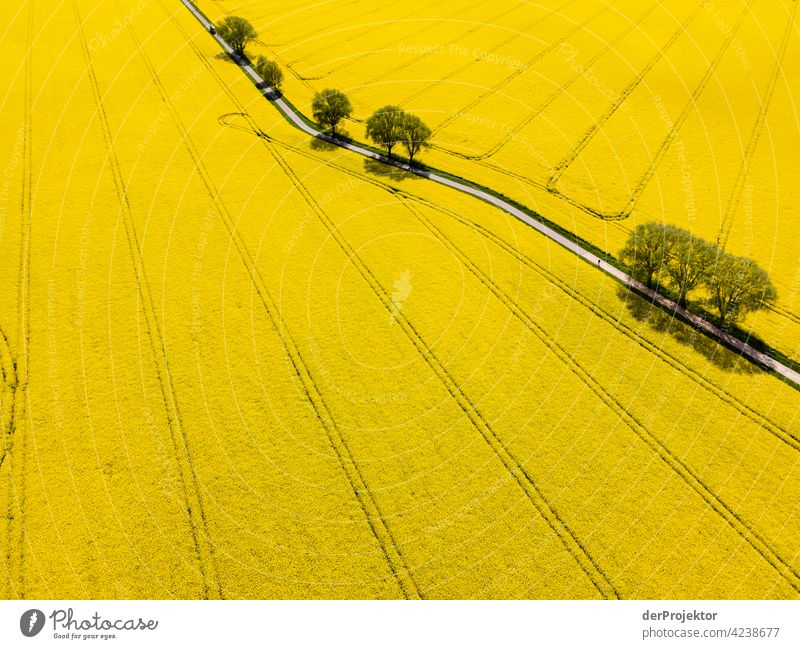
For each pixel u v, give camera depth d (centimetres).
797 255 4756
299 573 2733
